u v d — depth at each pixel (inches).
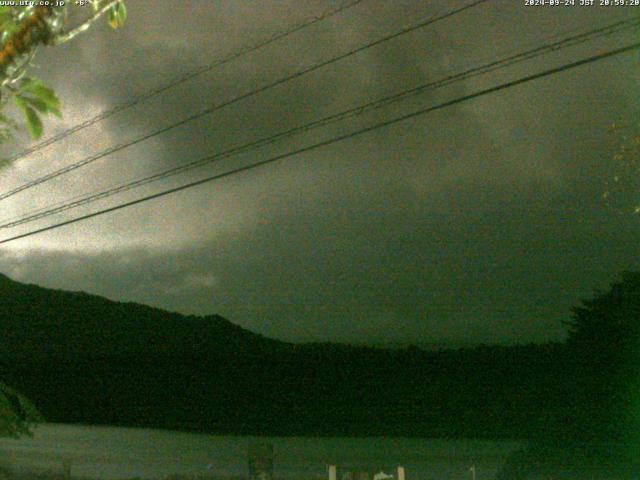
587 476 557.9
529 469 591.8
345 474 556.7
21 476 639.1
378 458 840.3
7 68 173.2
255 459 579.2
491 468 764.6
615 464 550.9
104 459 864.9
